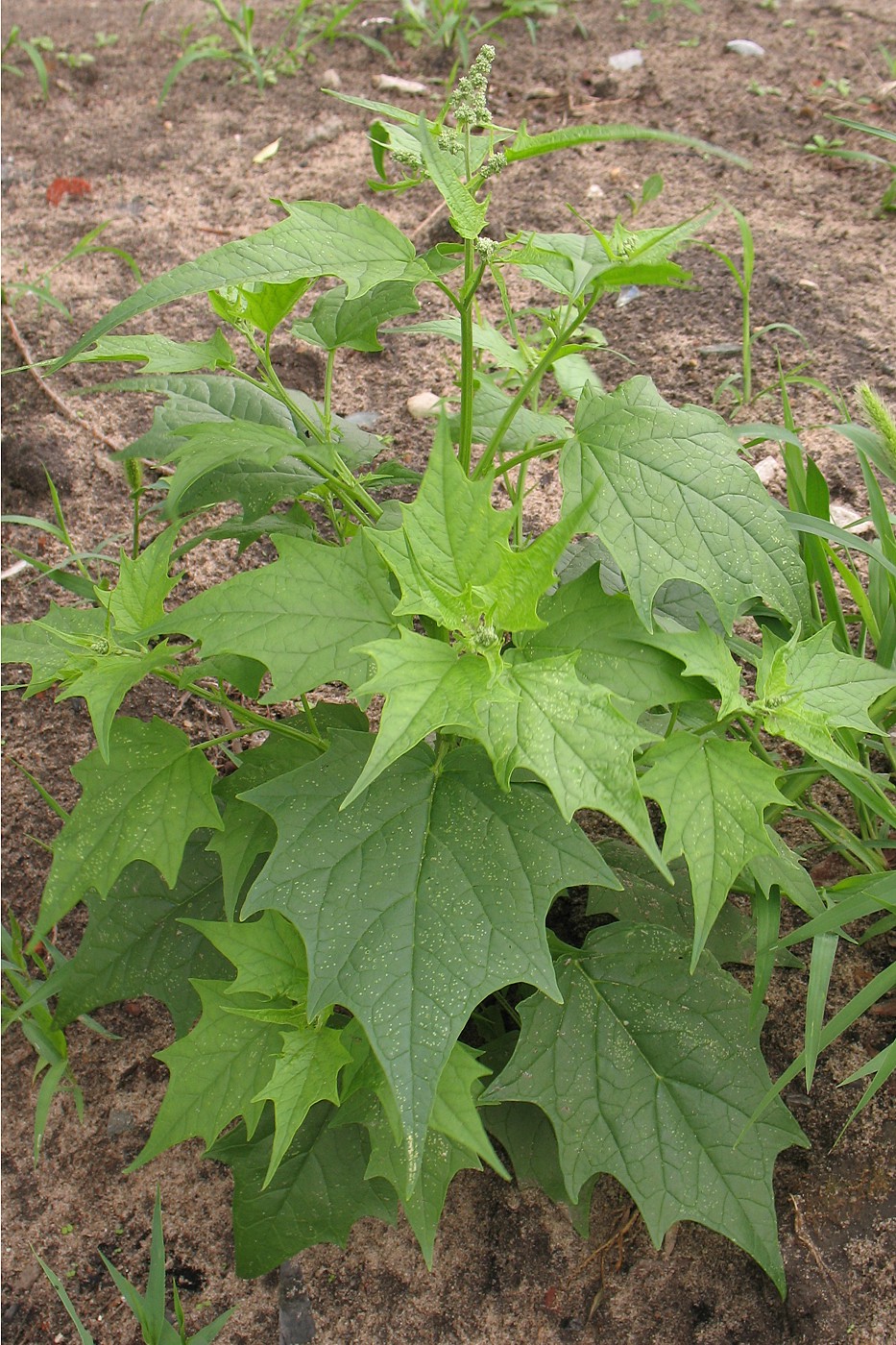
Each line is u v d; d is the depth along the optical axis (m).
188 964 0.65
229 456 0.54
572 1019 0.60
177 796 0.59
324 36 1.39
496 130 0.59
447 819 0.55
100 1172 0.70
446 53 1.39
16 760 0.83
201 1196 0.69
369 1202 0.62
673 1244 0.64
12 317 1.09
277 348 1.03
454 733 0.57
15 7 1.66
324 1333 0.64
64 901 0.58
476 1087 0.61
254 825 0.60
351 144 1.27
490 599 0.51
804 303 1.04
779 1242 0.62
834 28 1.43
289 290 0.57
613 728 0.49
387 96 1.33
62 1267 0.68
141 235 1.17
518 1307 0.64
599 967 0.62
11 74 1.45
